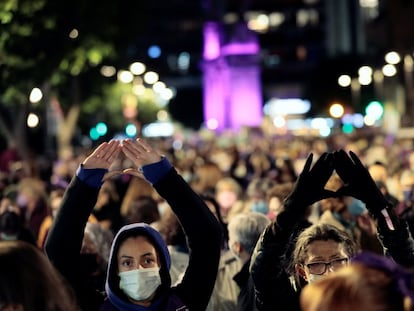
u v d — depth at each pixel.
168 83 159.12
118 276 5.46
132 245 5.45
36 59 28.75
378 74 79.19
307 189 5.37
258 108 87.25
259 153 34.59
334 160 5.41
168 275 5.53
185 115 159.62
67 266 5.55
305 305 3.49
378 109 75.50
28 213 15.42
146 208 11.35
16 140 33.97
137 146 5.65
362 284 3.40
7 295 3.90
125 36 34.88
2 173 26.94
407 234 5.53
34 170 23.89
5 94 29.28
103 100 44.09
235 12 89.50
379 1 91.75
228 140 65.44
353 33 121.94
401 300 3.37
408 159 28.02
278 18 171.38
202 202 5.74
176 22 162.62
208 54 107.69
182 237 9.03
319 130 79.62
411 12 75.75
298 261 5.93
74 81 39.38
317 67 97.44
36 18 28.00
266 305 5.66
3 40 27.58
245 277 8.05
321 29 169.62
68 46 29.59
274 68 168.88
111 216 15.02
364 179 5.42
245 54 86.50
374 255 3.58
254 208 13.28
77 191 5.56
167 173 5.66
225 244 10.41
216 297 8.63
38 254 4.05
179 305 5.52
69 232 5.54
